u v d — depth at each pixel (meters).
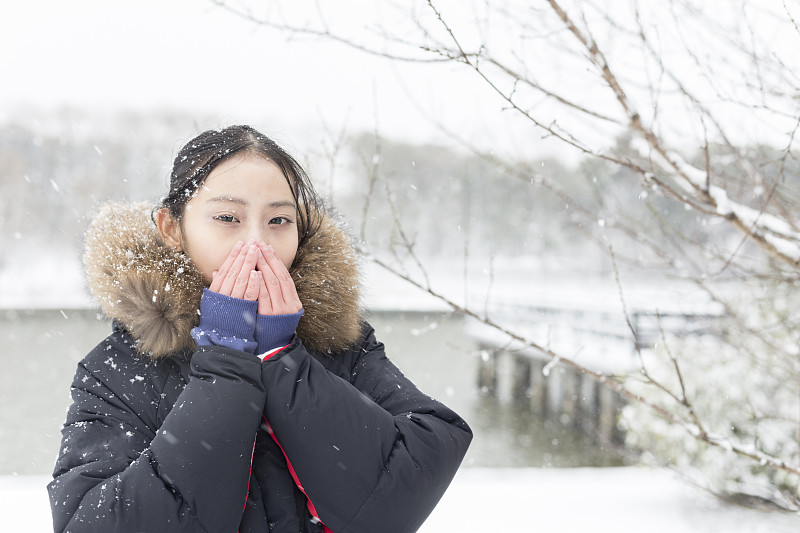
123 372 1.20
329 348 1.34
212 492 1.04
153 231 1.24
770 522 6.14
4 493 5.08
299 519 1.20
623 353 13.52
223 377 1.10
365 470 1.13
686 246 3.44
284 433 1.12
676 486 7.02
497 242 41.56
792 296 4.13
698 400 7.61
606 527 5.74
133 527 1.00
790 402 5.32
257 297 1.16
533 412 17.67
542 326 17.52
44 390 14.97
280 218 1.21
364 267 1.48
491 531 5.35
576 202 3.35
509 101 2.13
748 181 3.15
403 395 1.32
